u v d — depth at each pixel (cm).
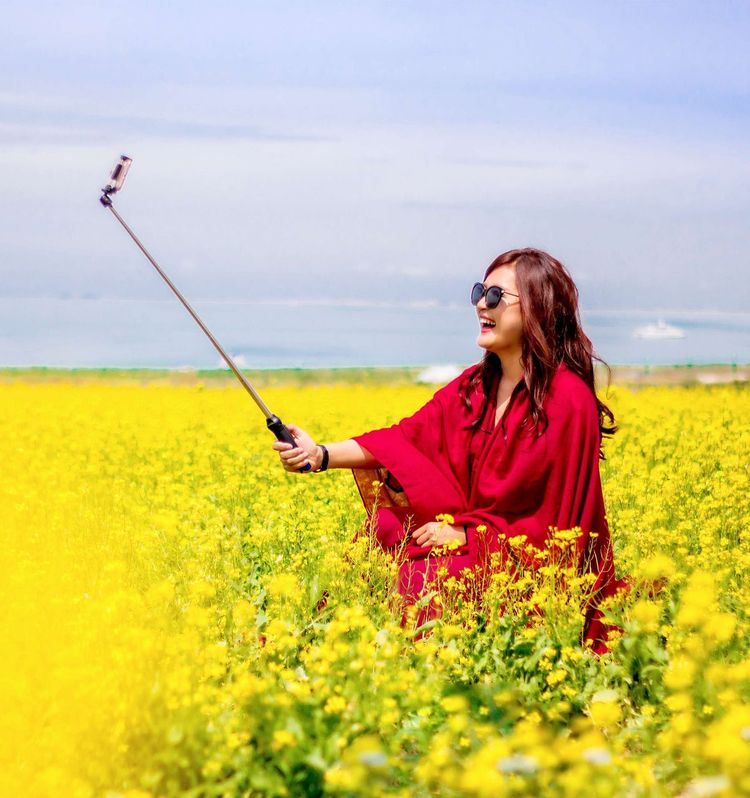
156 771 349
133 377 2345
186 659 410
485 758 322
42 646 405
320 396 1867
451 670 449
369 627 428
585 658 464
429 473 577
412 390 2067
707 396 1750
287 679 403
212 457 1037
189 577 535
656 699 436
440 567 527
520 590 512
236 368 569
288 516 701
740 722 335
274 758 361
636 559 580
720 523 678
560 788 331
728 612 513
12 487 802
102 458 1076
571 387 554
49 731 353
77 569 545
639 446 1077
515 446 555
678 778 360
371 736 376
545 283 559
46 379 2316
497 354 579
